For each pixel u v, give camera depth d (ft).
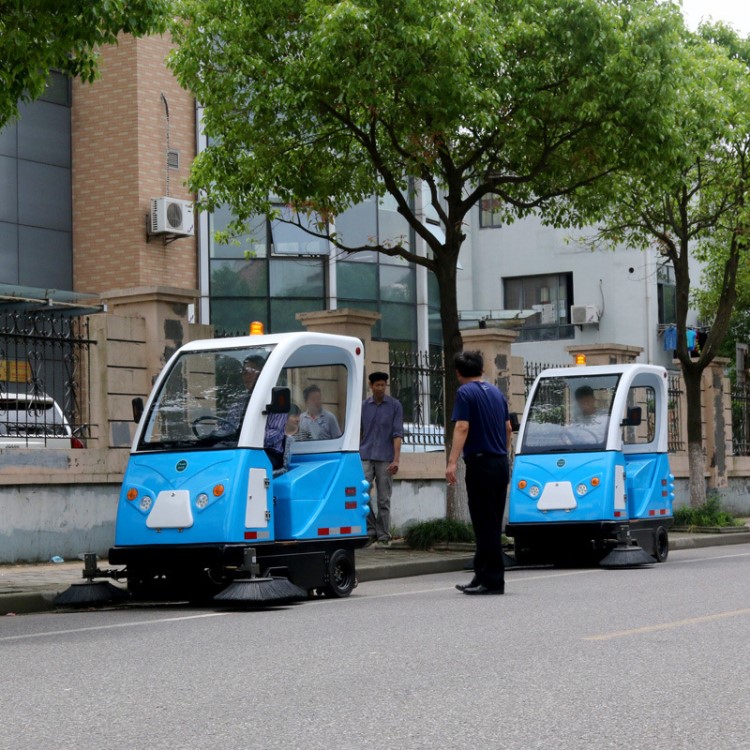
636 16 57.93
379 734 18.30
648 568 50.47
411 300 100.89
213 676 23.58
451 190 62.08
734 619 31.17
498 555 39.37
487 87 56.75
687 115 63.05
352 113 60.18
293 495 39.19
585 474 52.03
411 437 67.56
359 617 33.37
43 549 50.42
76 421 52.16
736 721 19.04
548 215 68.85
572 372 54.65
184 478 37.86
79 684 22.88
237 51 56.49
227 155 61.16
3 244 80.23
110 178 83.51
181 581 39.50
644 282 138.31
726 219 81.30
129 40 83.05
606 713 19.65
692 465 80.07
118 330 53.36
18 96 43.70
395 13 53.57
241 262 91.50
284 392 38.19
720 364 94.84
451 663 24.70
